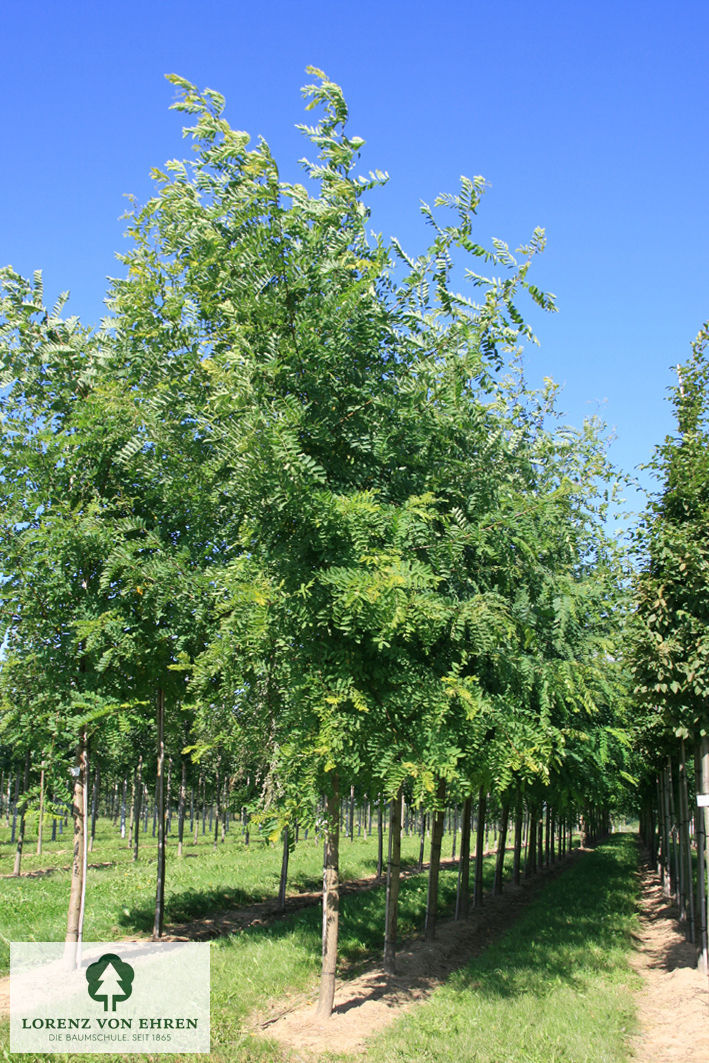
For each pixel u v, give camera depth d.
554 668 7.70
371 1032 6.63
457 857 27.05
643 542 9.51
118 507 9.90
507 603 7.47
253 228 7.00
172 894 14.69
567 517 9.36
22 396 10.00
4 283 9.98
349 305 6.60
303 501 6.07
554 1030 6.59
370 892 15.91
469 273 7.04
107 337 9.98
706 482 9.04
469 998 7.65
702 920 8.85
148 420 8.16
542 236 6.95
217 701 7.79
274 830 6.23
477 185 7.20
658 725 10.64
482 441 7.67
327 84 7.14
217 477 7.81
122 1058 5.88
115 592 9.53
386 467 7.31
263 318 6.76
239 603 6.44
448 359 7.20
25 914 12.52
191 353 7.77
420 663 6.80
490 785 7.38
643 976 9.40
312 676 6.24
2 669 9.11
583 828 39.19
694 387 9.69
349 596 5.61
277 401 6.43
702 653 8.42
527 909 15.01
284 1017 7.25
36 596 9.30
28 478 9.69
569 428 10.50
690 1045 6.54
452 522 7.33
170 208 7.63
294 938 10.59
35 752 9.62
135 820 22.95
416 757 6.20
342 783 7.05
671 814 15.59
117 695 9.79
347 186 7.09
